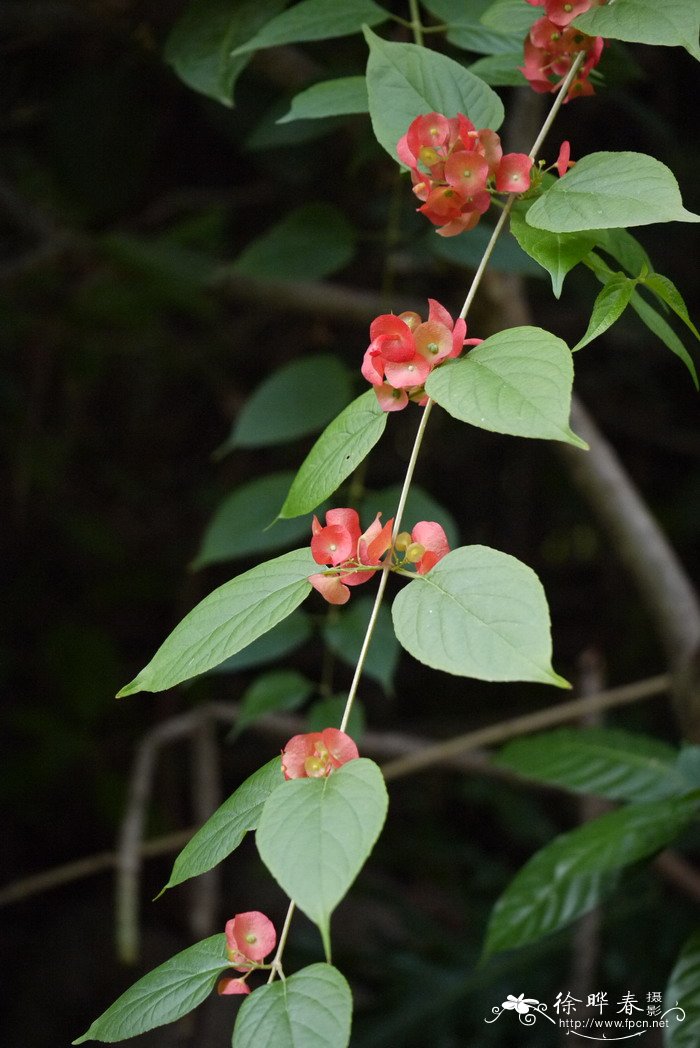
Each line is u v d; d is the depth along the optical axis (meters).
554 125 2.56
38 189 2.25
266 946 0.99
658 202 1.00
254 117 1.94
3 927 3.26
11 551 3.34
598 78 1.24
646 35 1.04
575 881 1.31
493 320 1.77
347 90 1.17
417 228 1.74
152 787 3.30
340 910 3.01
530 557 3.63
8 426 3.01
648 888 2.22
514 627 0.93
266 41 1.22
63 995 3.06
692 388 3.26
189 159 2.41
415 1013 2.25
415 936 2.49
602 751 1.42
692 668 1.69
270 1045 0.92
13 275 2.28
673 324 2.53
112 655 3.29
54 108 1.96
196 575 3.46
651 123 1.86
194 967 1.00
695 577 3.33
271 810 0.91
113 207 2.08
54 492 3.31
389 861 3.06
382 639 1.52
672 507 3.33
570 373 0.96
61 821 3.34
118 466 3.40
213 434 3.48
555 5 1.11
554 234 1.05
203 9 1.32
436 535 1.02
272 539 1.54
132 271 2.30
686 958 1.25
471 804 3.30
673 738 3.26
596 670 2.20
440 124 1.06
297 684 1.54
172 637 1.01
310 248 1.55
